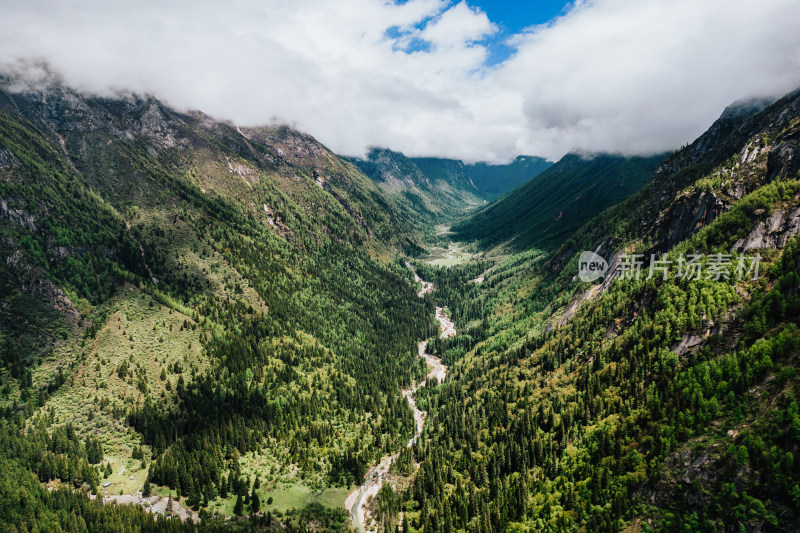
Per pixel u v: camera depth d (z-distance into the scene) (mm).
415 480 177000
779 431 117312
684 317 169500
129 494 160500
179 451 176500
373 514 165375
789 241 160500
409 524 157250
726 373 140750
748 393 132375
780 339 135750
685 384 149125
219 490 166125
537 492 154875
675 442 135250
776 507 108375
